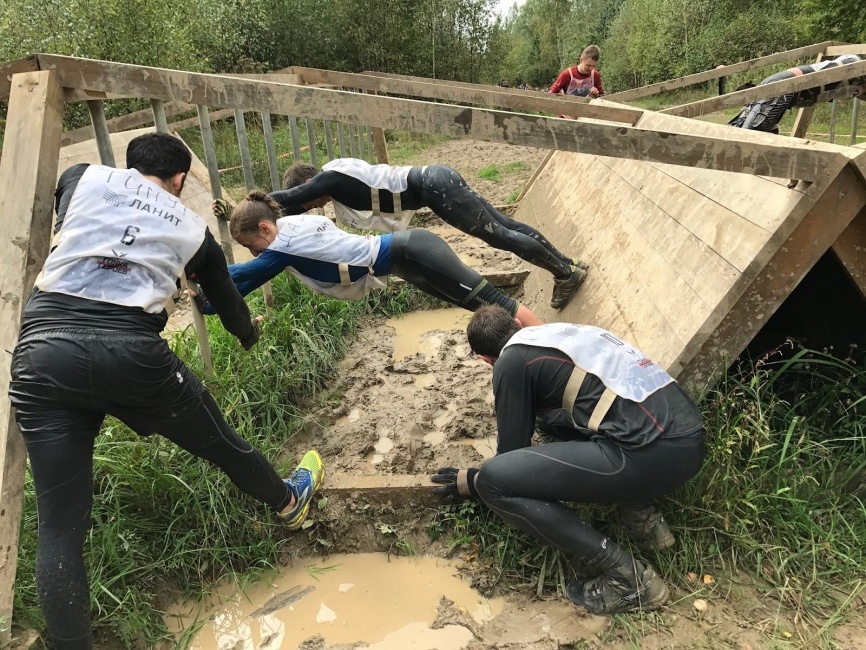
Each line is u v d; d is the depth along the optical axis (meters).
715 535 2.29
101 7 7.75
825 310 3.03
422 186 3.41
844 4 11.53
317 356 3.64
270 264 3.03
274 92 2.29
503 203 6.84
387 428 3.18
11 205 2.21
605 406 2.06
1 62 7.16
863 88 4.86
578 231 4.40
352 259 3.06
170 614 2.29
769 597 2.15
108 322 1.80
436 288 3.20
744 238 2.40
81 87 2.37
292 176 3.69
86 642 1.83
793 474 2.35
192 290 2.83
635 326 2.87
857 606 2.09
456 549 2.49
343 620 2.24
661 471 2.00
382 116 2.25
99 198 1.91
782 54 6.34
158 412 1.96
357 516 2.59
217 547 2.42
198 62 9.23
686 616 2.10
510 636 2.10
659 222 3.21
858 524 2.28
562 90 8.20
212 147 3.19
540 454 2.09
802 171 2.14
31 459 1.80
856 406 2.56
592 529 2.12
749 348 3.19
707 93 17.58
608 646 2.03
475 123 2.20
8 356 2.09
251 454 2.25
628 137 2.16
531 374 2.17
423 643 2.13
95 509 2.35
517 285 4.86
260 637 2.20
